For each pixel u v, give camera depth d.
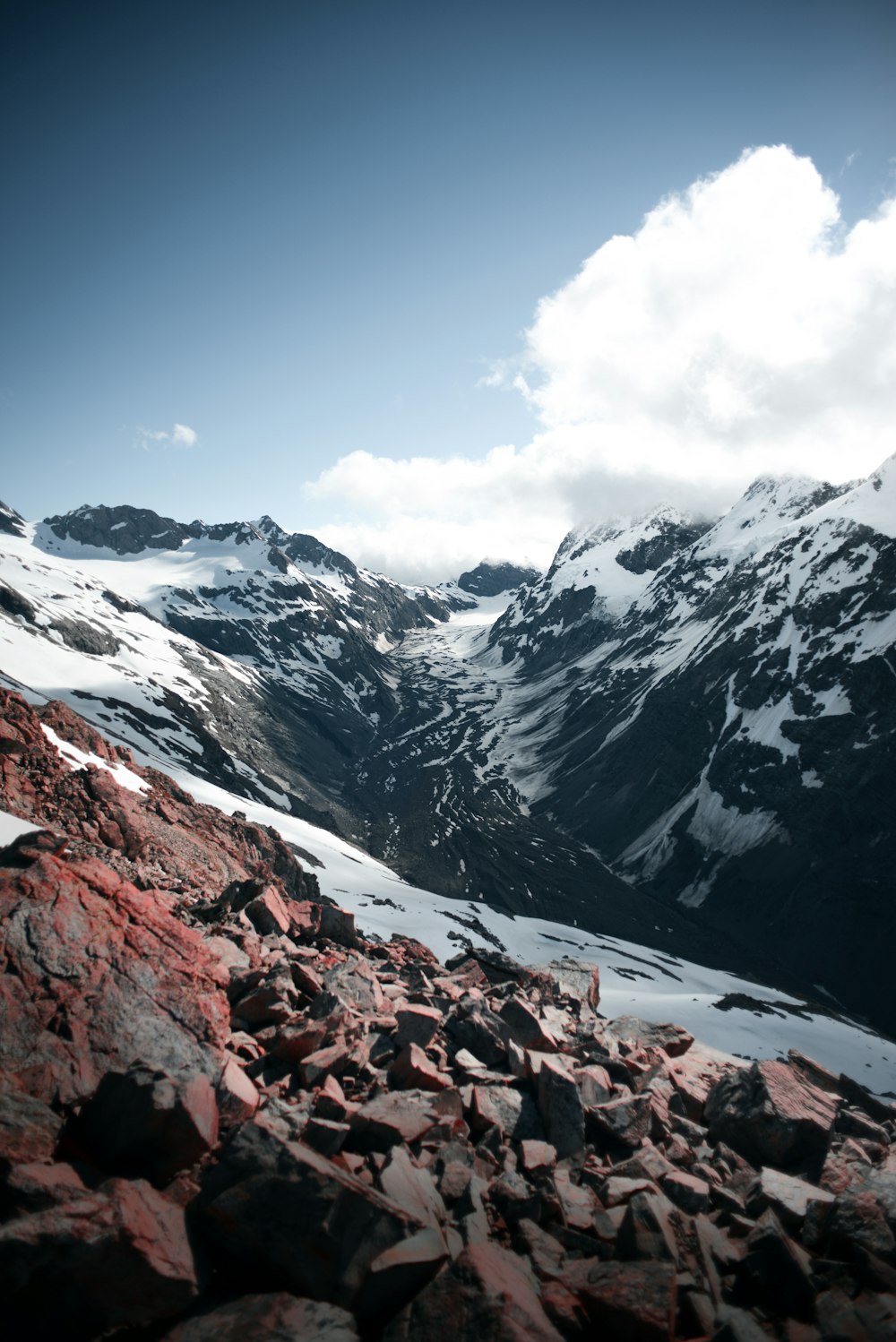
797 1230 12.19
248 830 62.56
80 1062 11.52
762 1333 9.53
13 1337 8.24
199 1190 10.29
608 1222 11.26
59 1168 9.73
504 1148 12.73
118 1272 8.66
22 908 13.52
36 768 39.34
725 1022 89.44
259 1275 9.60
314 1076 13.09
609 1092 15.76
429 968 23.58
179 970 14.33
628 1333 9.17
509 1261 9.97
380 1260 9.20
